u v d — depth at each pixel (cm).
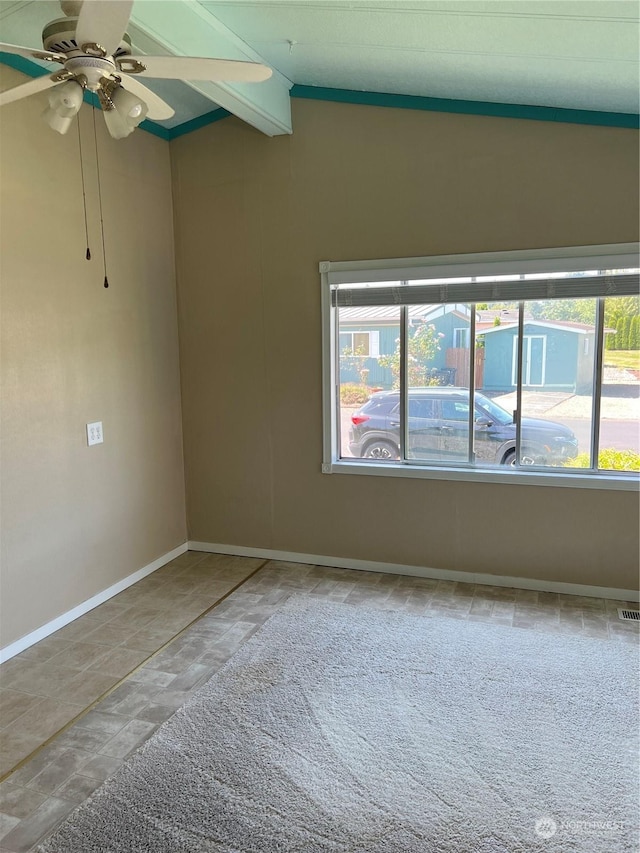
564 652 296
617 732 236
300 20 276
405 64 311
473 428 380
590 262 337
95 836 192
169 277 428
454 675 278
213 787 211
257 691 268
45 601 326
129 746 235
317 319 400
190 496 449
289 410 415
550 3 225
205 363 434
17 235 304
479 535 381
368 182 376
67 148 334
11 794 211
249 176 404
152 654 304
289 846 185
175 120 411
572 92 308
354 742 233
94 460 360
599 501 353
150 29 262
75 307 343
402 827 192
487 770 216
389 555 404
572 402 358
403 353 389
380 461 405
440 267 365
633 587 354
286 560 431
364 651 301
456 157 356
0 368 297
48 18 272
